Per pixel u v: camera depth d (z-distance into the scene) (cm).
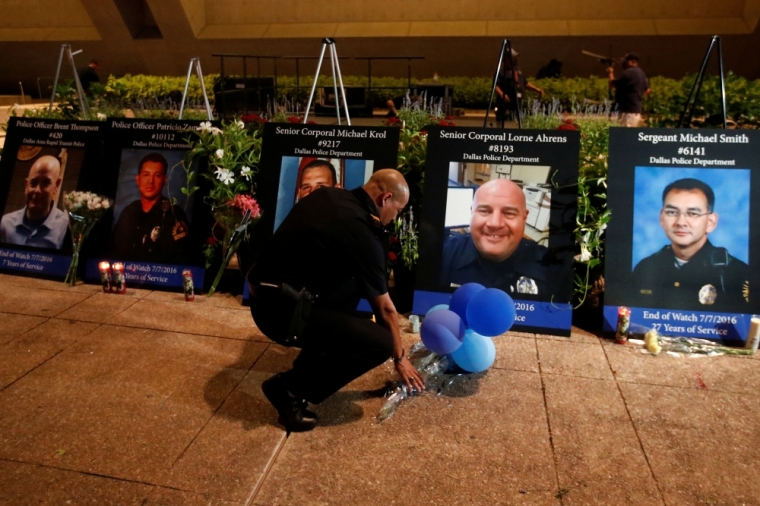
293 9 1820
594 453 290
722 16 1623
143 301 466
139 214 496
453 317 339
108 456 284
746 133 407
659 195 411
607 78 1572
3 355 377
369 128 457
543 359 380
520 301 415
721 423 314
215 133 483
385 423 313
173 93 1455
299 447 294
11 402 326
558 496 262
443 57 1789
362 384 351
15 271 514
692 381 355
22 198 523
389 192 286
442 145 432
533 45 1725
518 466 281
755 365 374
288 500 259
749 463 284
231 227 454
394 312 296
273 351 389
